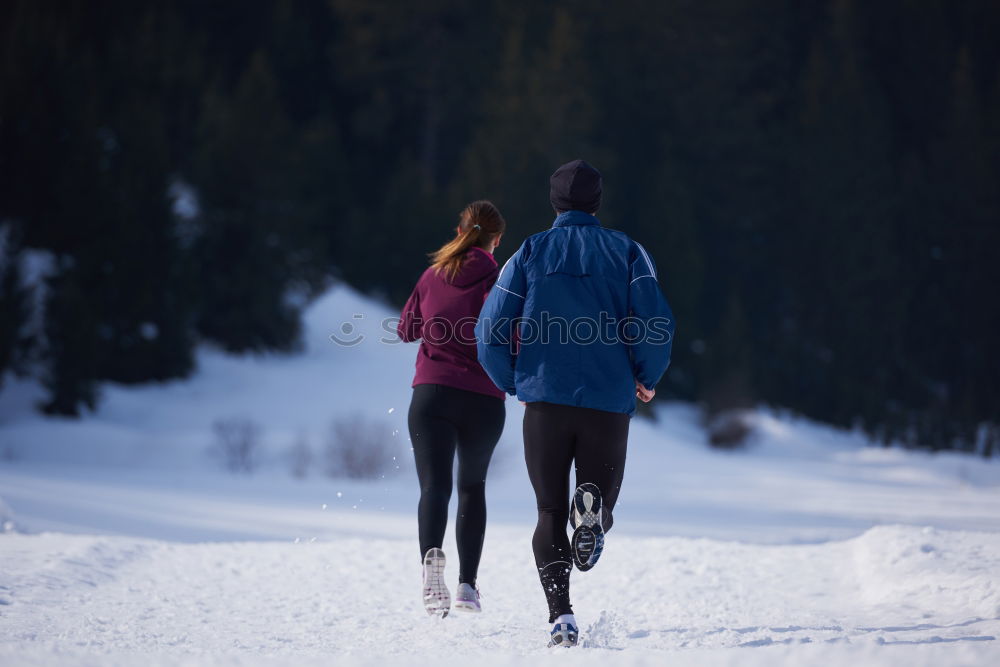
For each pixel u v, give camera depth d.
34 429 99.19
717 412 151.00
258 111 137.62
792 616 13.95
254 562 20.36
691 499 74.38
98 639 11.48
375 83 192.62
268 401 116.88
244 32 197.88
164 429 106.19
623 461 12.09
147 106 133.38
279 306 133.25
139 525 35.41
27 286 114.50
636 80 197.38
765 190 199.88
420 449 13.70
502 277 12.16
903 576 16.27
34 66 124.62
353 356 135.12
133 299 117.19
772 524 48.25
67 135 121.75
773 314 197.25
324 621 13.81
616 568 19.89
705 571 19.33
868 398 177.75
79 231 118.19
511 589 17.73
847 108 198.25
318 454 90.62
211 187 132.50
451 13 194.62
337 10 190.12
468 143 195.12
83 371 106.25
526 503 60.50
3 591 15.00
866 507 69.38
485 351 12.15
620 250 12.11
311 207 149.38
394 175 181.38
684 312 169.12
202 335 131.12
